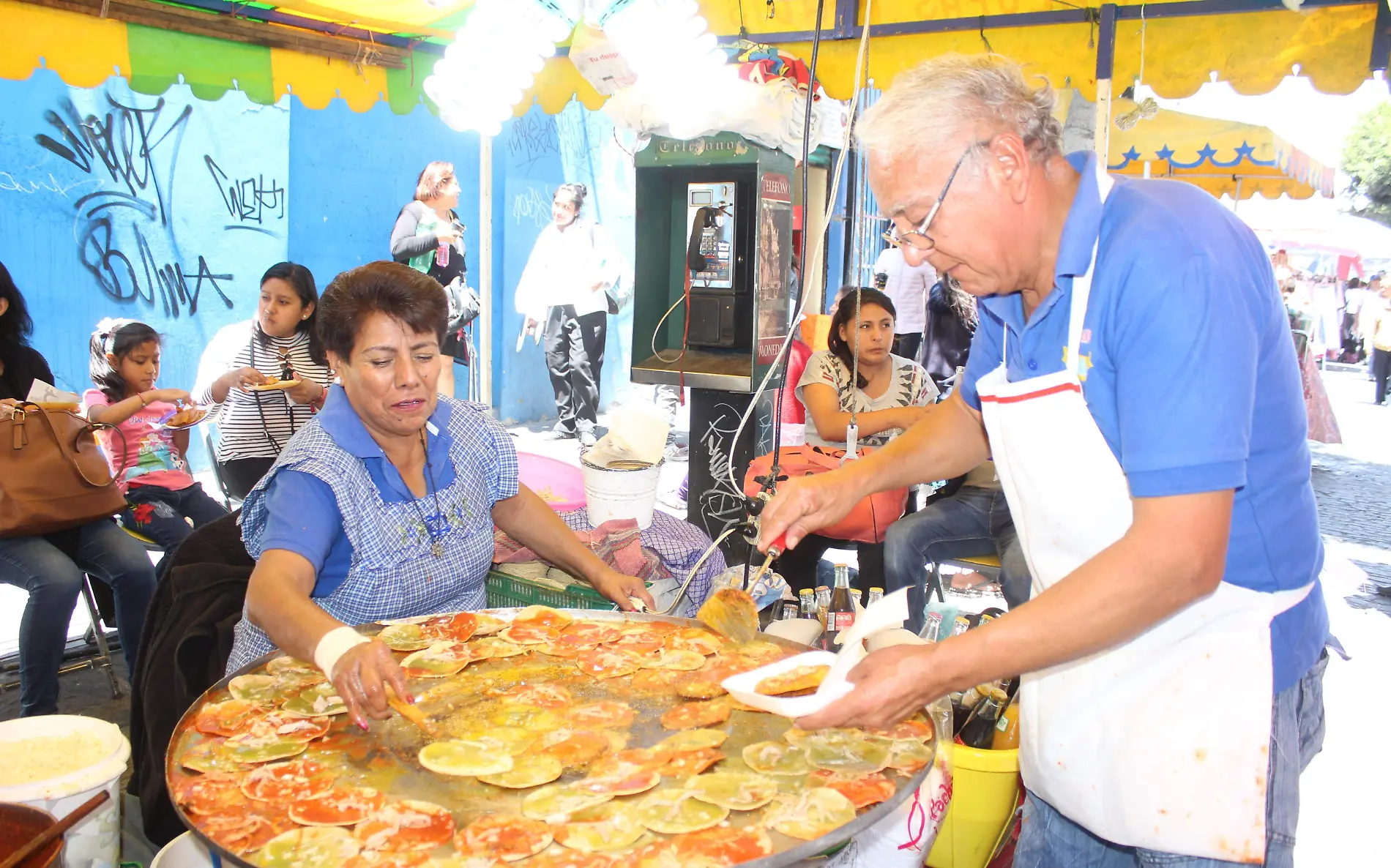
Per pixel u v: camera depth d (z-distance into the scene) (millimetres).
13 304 3420
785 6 4141
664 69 3625
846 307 4020
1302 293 12008
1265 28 3496
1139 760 1523
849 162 6602
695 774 1465
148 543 3852
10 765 1740
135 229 6305
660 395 9625
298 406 4270
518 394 8906
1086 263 1405
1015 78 1430
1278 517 1479
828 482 1949
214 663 2258
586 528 3092
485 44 3609
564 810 1359
